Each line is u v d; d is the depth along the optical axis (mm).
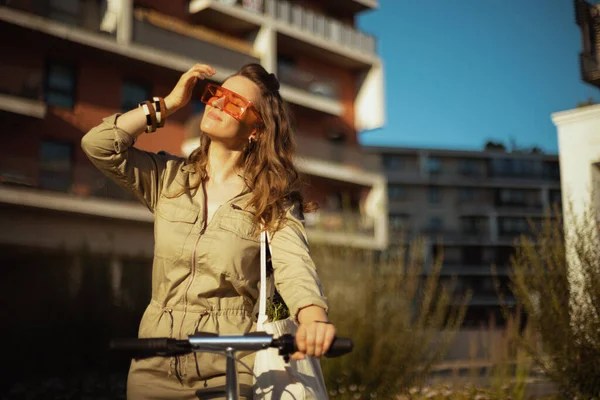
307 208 2623
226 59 24453
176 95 2510
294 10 27781
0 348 10820
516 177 68125
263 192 2416
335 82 29812
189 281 2348
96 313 12586
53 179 19453
